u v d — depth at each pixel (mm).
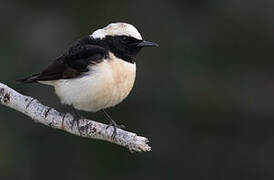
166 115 17719
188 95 17750
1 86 11938
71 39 18406
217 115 17938
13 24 18703
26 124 17422
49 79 11906
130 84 11836
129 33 12055
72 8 18781
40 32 18469
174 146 17781
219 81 18156
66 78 11805
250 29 18859
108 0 18797
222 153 18125
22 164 17281
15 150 17266
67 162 17438
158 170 17672
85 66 11680
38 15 18781
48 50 18172
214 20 18906
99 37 12117
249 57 18750
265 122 18328
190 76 17891
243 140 18281
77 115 11875
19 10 18844
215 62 18422
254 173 18266
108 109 17250
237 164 18250
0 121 17359
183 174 17875
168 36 18469
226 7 18984
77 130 11500
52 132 17453
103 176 17391
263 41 18859
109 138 11219
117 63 11672
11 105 11930
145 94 17594
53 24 18594
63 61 11875
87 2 18781
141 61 17797
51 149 17453
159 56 18078
